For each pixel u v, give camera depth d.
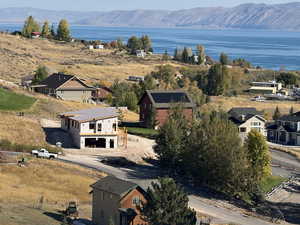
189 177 102.56
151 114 133.50
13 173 85.94
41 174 87.12
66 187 83.56
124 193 66.88
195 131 100.94
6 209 68.06
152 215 61.25
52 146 107.75
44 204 74.06
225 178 95.69
